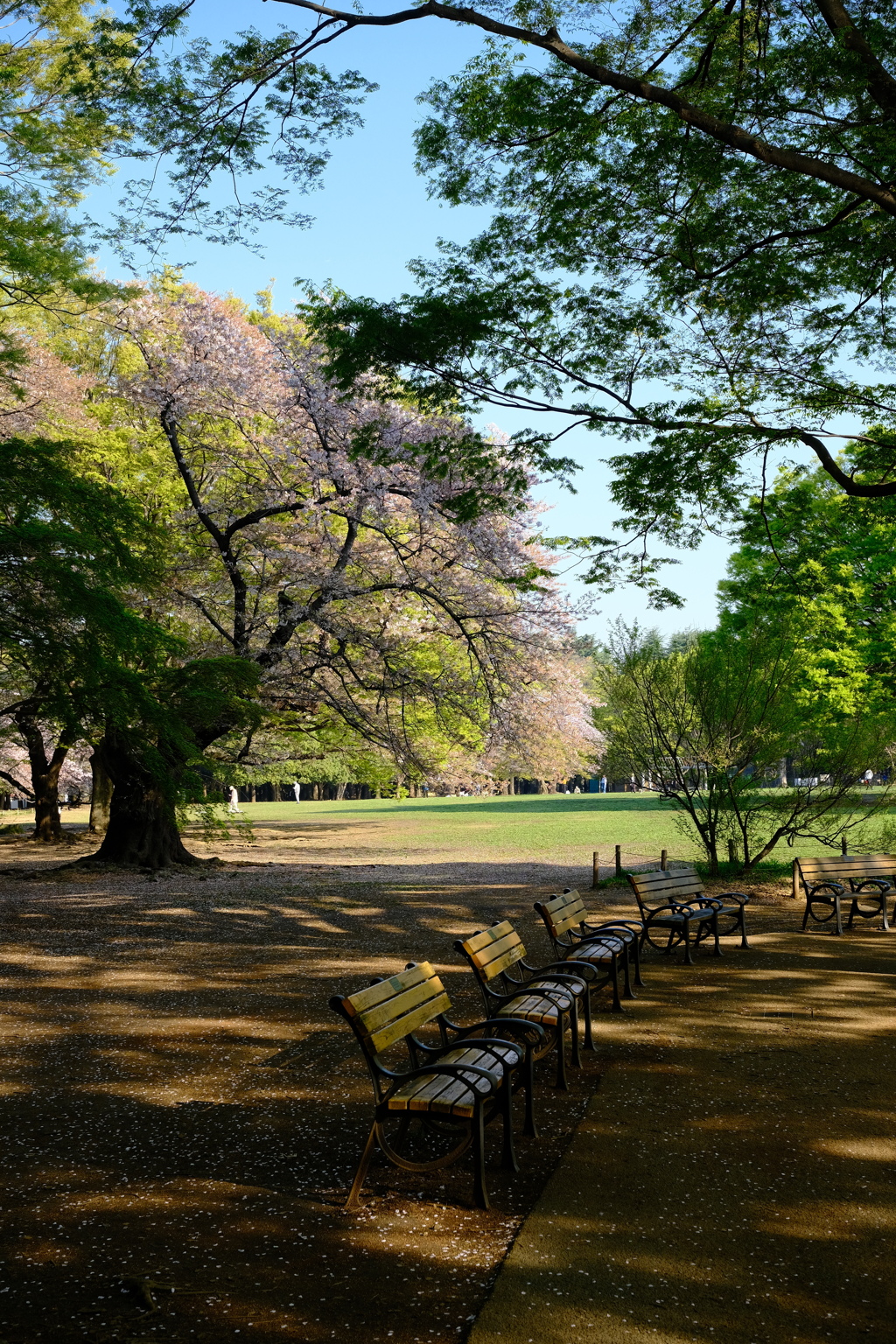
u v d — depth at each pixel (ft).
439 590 70.74
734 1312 11.34
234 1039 24.63
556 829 117.60
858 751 52.65
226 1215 14.08
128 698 40.83
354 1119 18.38
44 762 106.73
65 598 35.60
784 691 53.98
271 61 33.96
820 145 31.63
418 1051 22.85
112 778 73.72
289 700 76.64
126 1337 10.83
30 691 51.21
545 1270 12.29
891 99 28.66
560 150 33.37
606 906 47.47
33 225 45.14
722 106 32.60
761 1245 13.01
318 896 55.31
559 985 22.34
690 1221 13.74
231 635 75.87
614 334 36.96
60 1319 11.24
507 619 70.90
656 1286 11.91
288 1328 11.03
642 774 57.16
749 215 34.24
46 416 64.18
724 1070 21.17
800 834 57.52
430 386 37.91
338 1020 26.35
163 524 71.20
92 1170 15.93
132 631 38.52
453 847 97.55
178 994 30.12
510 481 39.86
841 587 73.51
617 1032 24.63
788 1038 23.89
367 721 77.46
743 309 36.68
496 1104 16.34
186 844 101.65
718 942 35.78
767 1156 16.19
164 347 68.74
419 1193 14.92
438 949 37.35
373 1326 11.09
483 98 33.40
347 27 32.91
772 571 53.93
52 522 37.27
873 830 78.64
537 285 36.37
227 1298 11.71
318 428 66.74
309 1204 14.49
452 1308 11.47
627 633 56.75
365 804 229.45
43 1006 28.60
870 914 43.19
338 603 74.64
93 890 59.26
